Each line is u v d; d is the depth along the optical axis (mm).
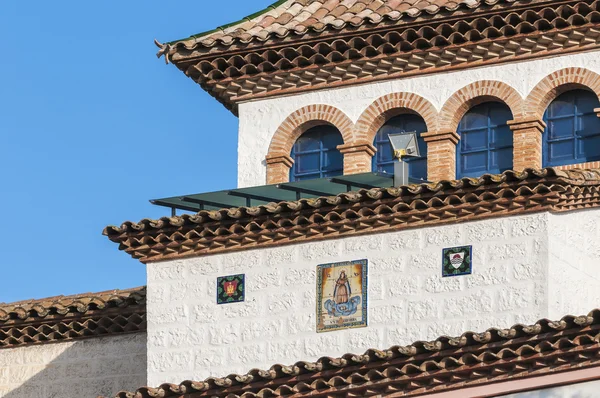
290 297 38594
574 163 40531
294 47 41688
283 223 38594
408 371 36406
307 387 37125
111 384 42375
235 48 41906
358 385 36812
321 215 38281
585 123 40625
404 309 37719
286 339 38438
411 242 37875
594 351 35250
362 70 41688
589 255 37719
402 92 41469
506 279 37125
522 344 35625
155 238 39531
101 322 42375
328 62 41750
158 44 42188
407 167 39438
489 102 41156
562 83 40469
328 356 37500
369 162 41625
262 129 42375
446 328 37312
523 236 37156
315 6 42938
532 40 40594
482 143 41125
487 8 40344
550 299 36844
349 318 38062
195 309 39281
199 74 42438
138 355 42312
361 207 38000
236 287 39031
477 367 35969
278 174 42062
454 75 41219
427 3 41750
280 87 42312
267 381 37469
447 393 36188
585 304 37500
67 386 42688
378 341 37750
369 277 38062
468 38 40844
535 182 36906
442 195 37500
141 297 41750
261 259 38969
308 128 42281
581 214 37750
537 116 40562
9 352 43250
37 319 42625
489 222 37438
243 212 38625
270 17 42719
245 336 38812
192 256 39500
